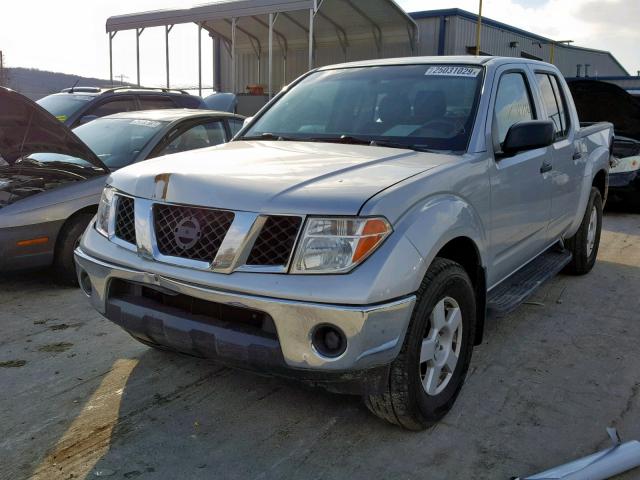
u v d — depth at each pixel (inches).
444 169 122.9
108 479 105.8
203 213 109.5
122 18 854.5
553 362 157.3
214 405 131.6
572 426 125.6
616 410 132.6
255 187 108.3
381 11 876.6
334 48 1060.5
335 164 122.3
